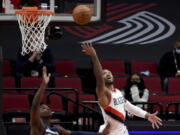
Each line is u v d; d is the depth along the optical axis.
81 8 11.27
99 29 20.41
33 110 10.30
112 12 20.52
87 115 14.73
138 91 16.36
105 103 10.72
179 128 14.47
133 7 20.66
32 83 16.89
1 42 19.89
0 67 10.70
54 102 15.96
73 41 20.28
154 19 20.69
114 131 10.91
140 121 15.15
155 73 19.42
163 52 20.55
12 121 15.30
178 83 18.03
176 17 20.77
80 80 17.44
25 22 11.95
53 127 10.59
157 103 15.23
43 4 12.34
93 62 10.50
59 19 12.18
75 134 10.63
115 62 19.23
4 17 12.12
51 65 17.27
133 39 20.52
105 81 10.99
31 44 11.98
